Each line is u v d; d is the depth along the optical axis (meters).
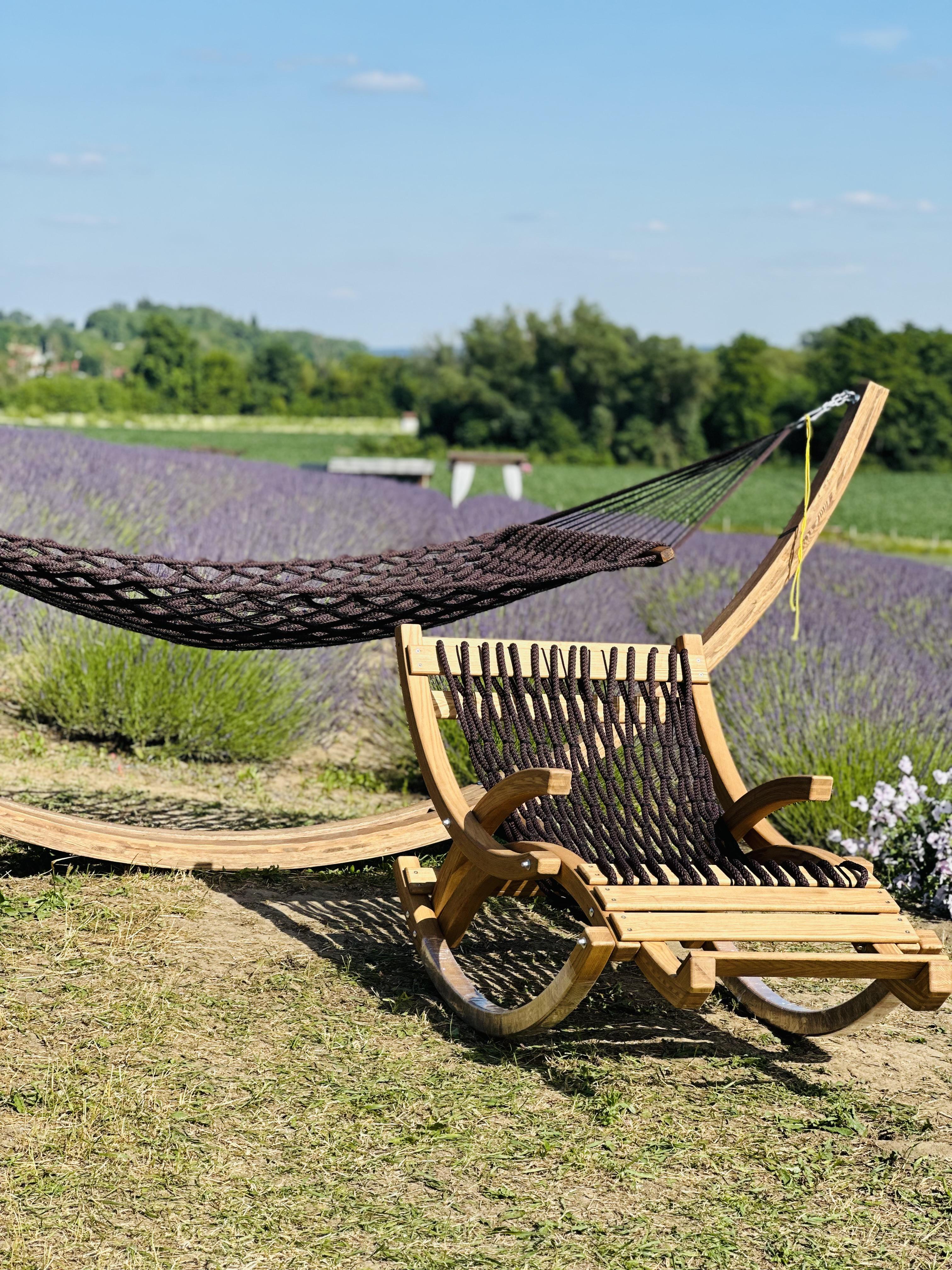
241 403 88.62
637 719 3.25
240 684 5.66
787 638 6.61
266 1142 2.39
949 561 26.53
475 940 3.66
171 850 3.87
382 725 6.00
